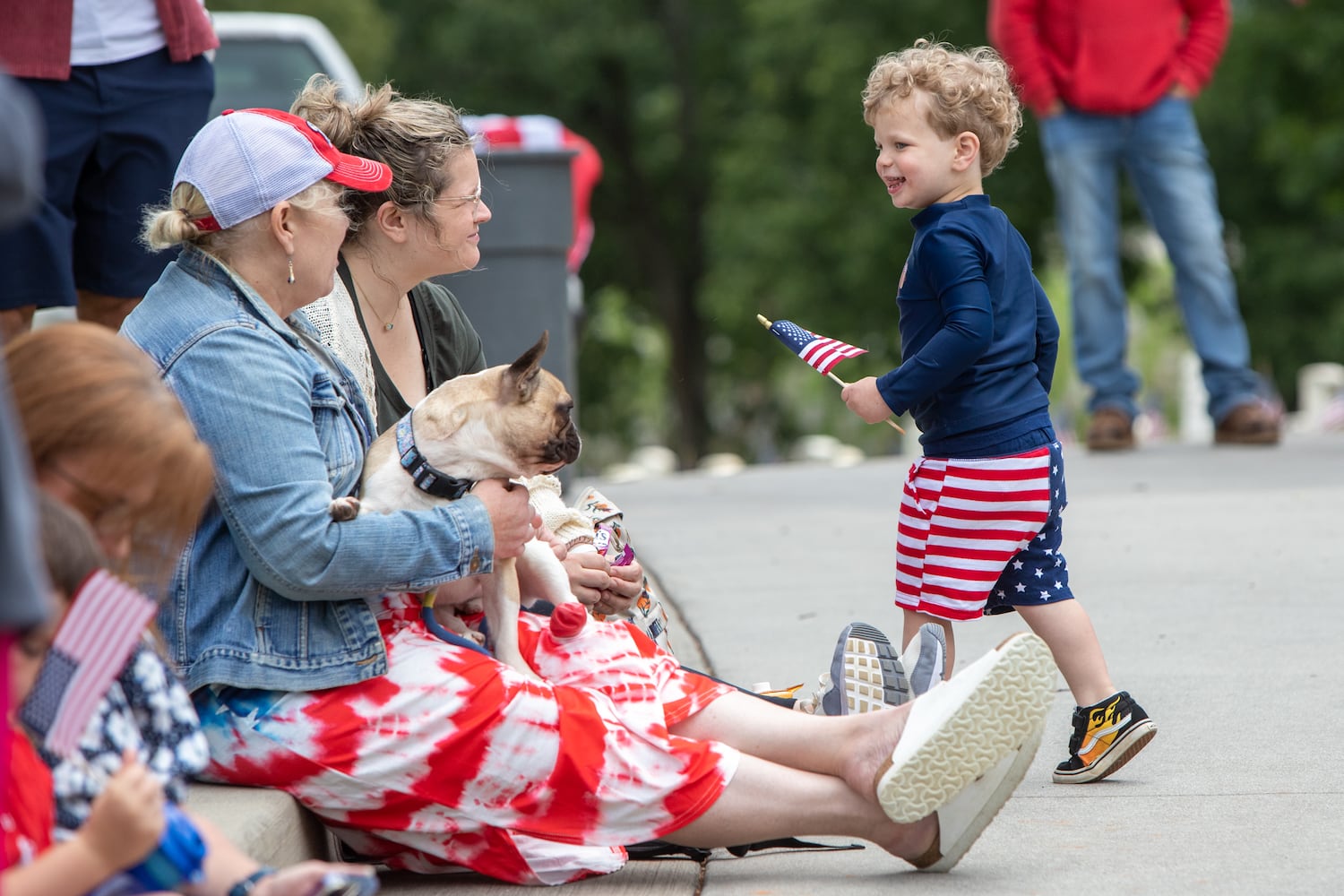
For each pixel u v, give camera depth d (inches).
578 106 4392.2
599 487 1535.4
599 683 444.1
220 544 420.2
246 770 415.2
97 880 276.1
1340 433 1766.7
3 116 210.1
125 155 673.0
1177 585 826.2
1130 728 505.7
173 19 676.7
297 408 420.8
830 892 412.5
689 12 4483.3
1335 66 3390.7
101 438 293.0
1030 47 1318.9
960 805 414.9
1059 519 538.9
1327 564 868.6
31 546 227.9
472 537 425.1
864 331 3646.7
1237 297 3567.9
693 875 438.6
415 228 492.4
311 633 416.5
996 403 527.5
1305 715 573.6
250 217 427.5
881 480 1427.2
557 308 1000.2
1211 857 424.2
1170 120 1333.7
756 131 3848.4
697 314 4596.5
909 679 470.6
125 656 294.5
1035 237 3567.9
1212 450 1430.9
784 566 941.2
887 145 563.5
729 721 440.5
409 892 426.6
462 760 413.4
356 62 4101.9
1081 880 411.8
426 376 532.4
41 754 296.2
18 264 637.9
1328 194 3425.2
